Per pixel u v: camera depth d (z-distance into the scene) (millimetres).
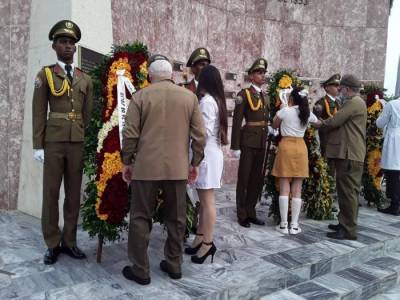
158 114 2670
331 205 4922
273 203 4621
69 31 2951
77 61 3855
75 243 3252
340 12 7867
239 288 2844
